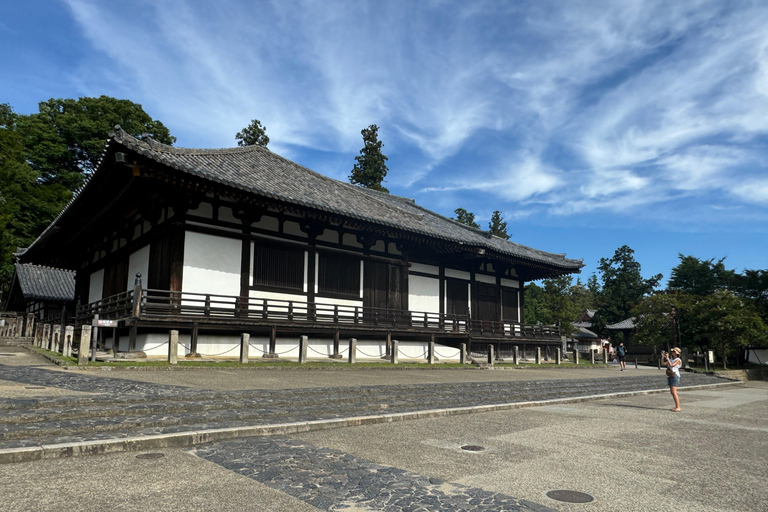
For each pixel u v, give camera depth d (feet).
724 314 125.39
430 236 87.86
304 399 37.81
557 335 126.00
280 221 76.69
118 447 23.35
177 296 64.03
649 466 23.48
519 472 21.76
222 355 66.80
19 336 98.73
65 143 158.20
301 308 72.23
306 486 18.83
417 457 24.11
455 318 98.02
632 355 211.61
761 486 20.58
